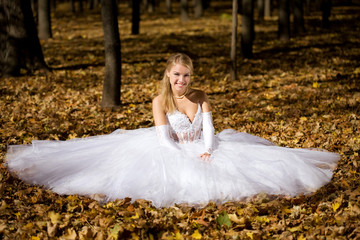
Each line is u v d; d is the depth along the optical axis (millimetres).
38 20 19328
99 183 4043
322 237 3193
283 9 16875
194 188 3799
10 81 9172
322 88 8523
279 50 14594
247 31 12703
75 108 7309
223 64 12148
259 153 4219
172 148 4020
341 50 13703
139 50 15227
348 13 29141
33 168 4340
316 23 23672
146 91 8766
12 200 3861
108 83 7312
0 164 4621
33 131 5898
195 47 16047
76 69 11039
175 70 3875
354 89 8156
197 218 3592
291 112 6879
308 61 12031
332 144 5316
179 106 4102
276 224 3469
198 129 4195
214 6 42688
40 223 3441
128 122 6551
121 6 43219
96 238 3275
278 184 3918
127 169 4016
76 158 4395
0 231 3309
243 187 3820
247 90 8820
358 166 4516
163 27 24281
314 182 4051
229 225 3422
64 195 4012
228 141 4590
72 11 34188
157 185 3863
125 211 3637
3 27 9664
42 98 7910
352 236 3205
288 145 5426
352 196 3812
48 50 14711
